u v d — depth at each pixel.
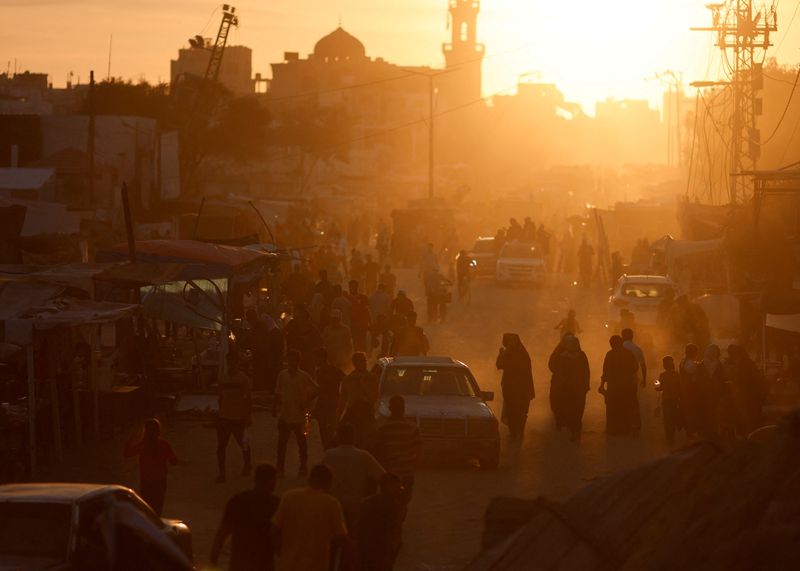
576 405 37.88
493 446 33.06
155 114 153.50
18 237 66.94
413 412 33.09
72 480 31.83
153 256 45.50
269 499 18.78
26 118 106.31
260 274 50.84
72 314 33.53
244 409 32.06
